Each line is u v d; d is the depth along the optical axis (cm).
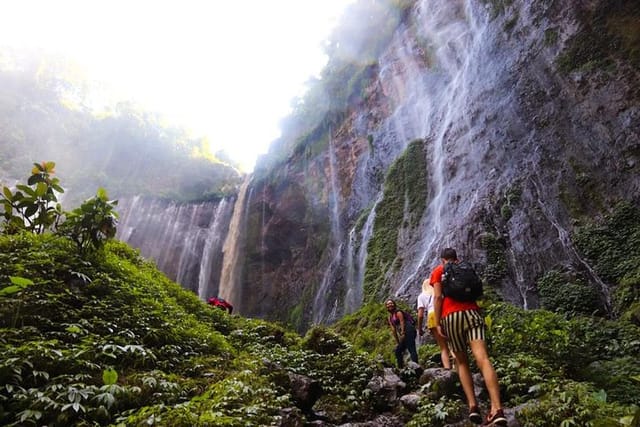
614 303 973
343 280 2117
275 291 2914
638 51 1269
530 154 1396
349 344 781
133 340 529
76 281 590
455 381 562
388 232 1869
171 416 352
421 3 2556
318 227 2748
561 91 1413
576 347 666
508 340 695
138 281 707
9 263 564
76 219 659
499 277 1218
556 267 1129
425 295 741
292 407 466
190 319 712
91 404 377
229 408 399
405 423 538
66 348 448
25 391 355
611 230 1088
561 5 1558
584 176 1219
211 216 4053
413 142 2023
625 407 448
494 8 1891
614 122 1223
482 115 1672
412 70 2419
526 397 536
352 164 2627
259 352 721
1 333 429
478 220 1389
